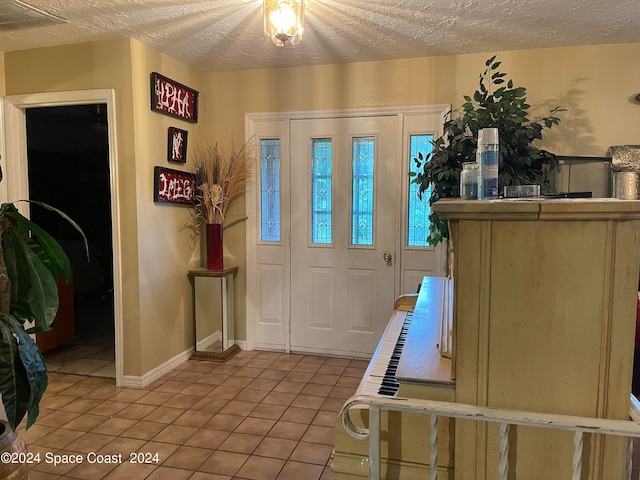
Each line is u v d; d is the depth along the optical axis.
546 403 1.13
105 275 5.64
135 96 2.99
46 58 3.12
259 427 2.56
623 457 1.10
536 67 3.17
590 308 1.09
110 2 2.39
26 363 1.56
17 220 1.76
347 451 1.30
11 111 3.23
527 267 1.11
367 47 3.13
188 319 3.67
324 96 3.60
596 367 1.10
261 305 3.89
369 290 3.65
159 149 3.25
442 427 1.22
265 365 3.55
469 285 1.14
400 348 1.95
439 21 2.65
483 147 1.30
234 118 3.78
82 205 5.58
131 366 3.12
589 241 1.07
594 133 3.12
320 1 2.39
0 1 2.36
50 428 2.55
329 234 3.72
